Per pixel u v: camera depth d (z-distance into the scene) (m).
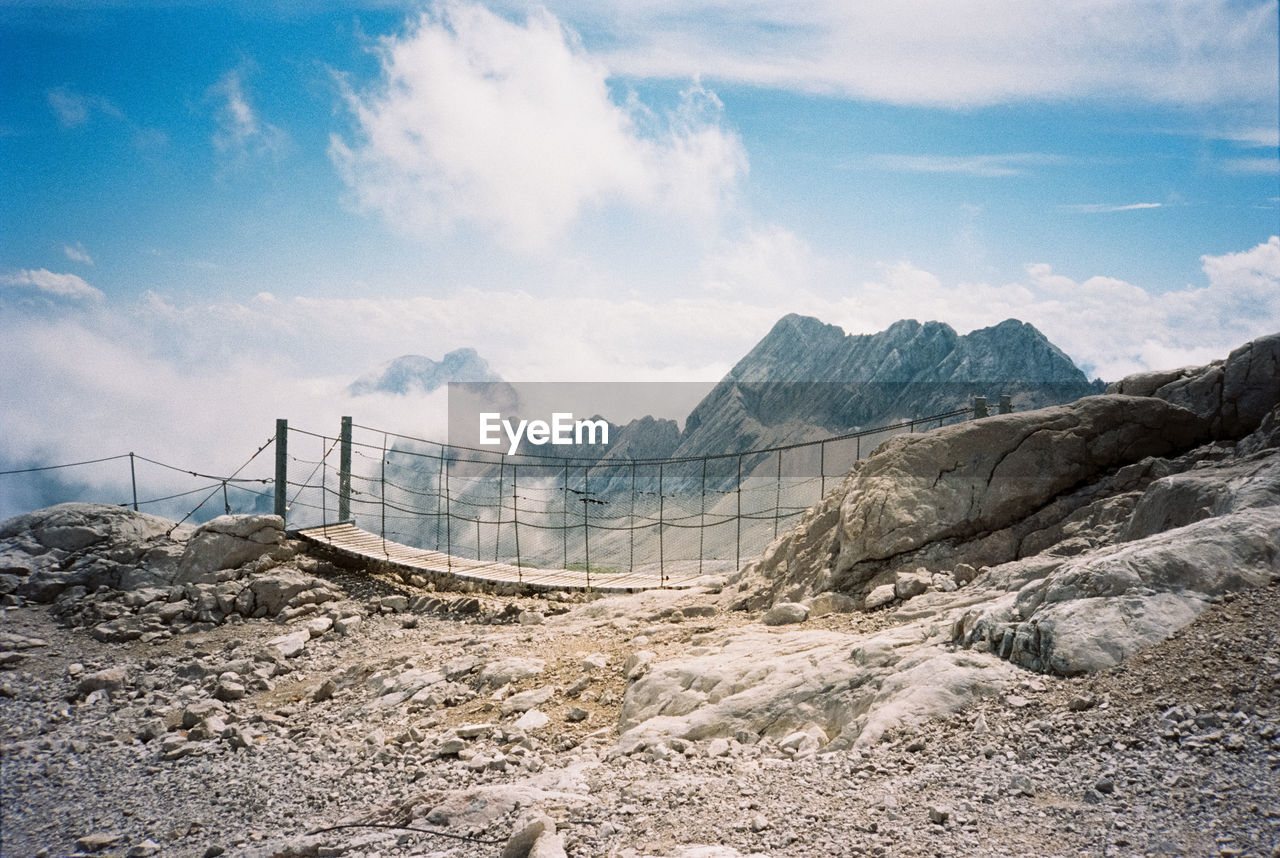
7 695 16.81
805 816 7.68
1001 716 9.30
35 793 11.74
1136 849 6.30
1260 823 6.37
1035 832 6.79
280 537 25.67
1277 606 9.50
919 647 11.83
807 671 11.95
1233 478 12.60
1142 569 10.36
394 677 17.27
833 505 18.95
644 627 18.33
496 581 24.70
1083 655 9.68
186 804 11.09
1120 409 16.75
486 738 13.10
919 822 7.23
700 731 11.38
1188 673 8.90
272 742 13.93
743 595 19.25
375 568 26.61
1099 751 8.14
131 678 18.25
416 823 8.70
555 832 7.79
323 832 9.05
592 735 12.71
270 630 21.92
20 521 25.11
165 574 24.30
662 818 8.03
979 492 16.45
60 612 22.16
